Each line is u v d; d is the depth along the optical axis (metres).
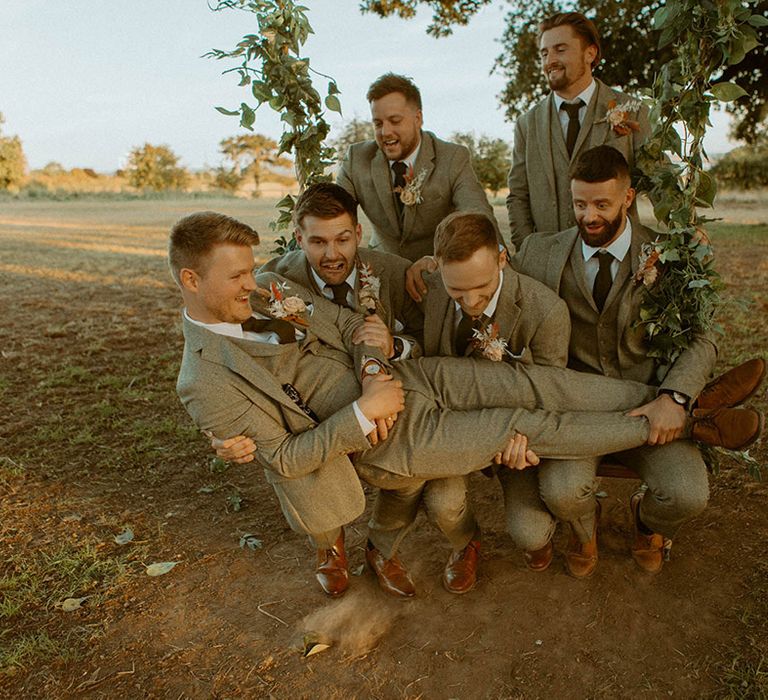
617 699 2.30
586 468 2.63
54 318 7.75
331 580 2.88
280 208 3.39
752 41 2.41
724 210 26.92
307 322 2.70
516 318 2.71
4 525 3.46
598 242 2.68
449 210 3.78
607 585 2.87
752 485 3.54
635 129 3.23
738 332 6.26
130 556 3.19
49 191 46.72
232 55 2.93
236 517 3.53
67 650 2.58
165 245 16.38
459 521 2.75
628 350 2.82
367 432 2.46
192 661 2.54
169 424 4.62
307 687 2.40
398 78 3.44
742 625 2.59
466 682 2.40
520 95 16.31
